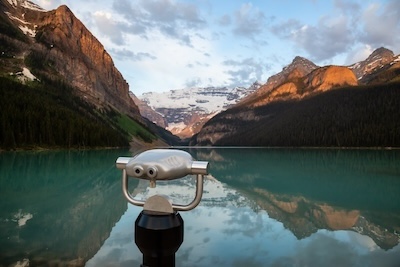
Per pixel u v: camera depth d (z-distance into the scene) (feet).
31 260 21.94
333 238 28.17
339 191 57.62
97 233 28.53
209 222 32.73
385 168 103.55
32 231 29.17
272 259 22.65
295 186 63.93
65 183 62.23
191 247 24.90
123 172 5.08
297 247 25.29
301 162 136.98
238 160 156.56
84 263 21.35
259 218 34.99
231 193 53.93
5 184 60.44
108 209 39.01
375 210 41.39
